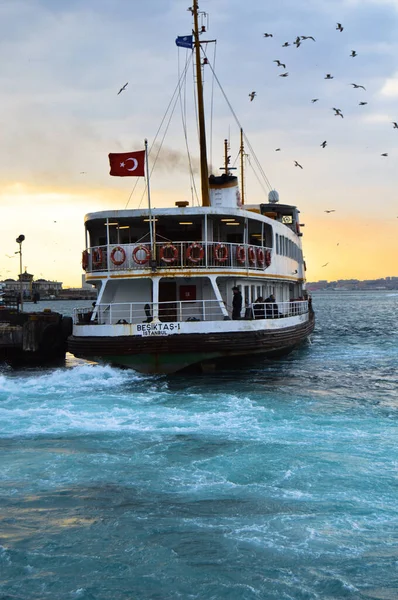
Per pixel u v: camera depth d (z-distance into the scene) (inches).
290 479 513.3
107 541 411.8
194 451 593.3
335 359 1366.9
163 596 352.8
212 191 1366.9
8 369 1305.4
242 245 1128.8
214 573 373.4
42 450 602.2
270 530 423.2
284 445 607.2
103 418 733.3
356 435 645.3
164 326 1024.2
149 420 720.3
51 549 402.3
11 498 482.0
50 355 1395.2
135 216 1080.2
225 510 456.1
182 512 453.7
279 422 706.2
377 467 539.2
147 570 378.0
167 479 519.8
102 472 538.6
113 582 365.7
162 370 1041.5
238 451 589.6
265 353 1182.3
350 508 454.6
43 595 353.4
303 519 438.3
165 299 1176.2
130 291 1175.0
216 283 1090.1
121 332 1025.5
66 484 511.2
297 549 397.7
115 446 613.9
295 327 1291.8
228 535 417.4
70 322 1433.3
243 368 1160.2
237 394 890.7
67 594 354.3
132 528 429.4
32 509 461.4
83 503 471.5
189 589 358.9
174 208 1077.8
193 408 784.9
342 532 418.3
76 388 941.2
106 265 1098.7
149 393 895.1
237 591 355.6
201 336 1016.2
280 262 1330.0
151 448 605.3
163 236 1218.0
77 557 392.5
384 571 371.2
